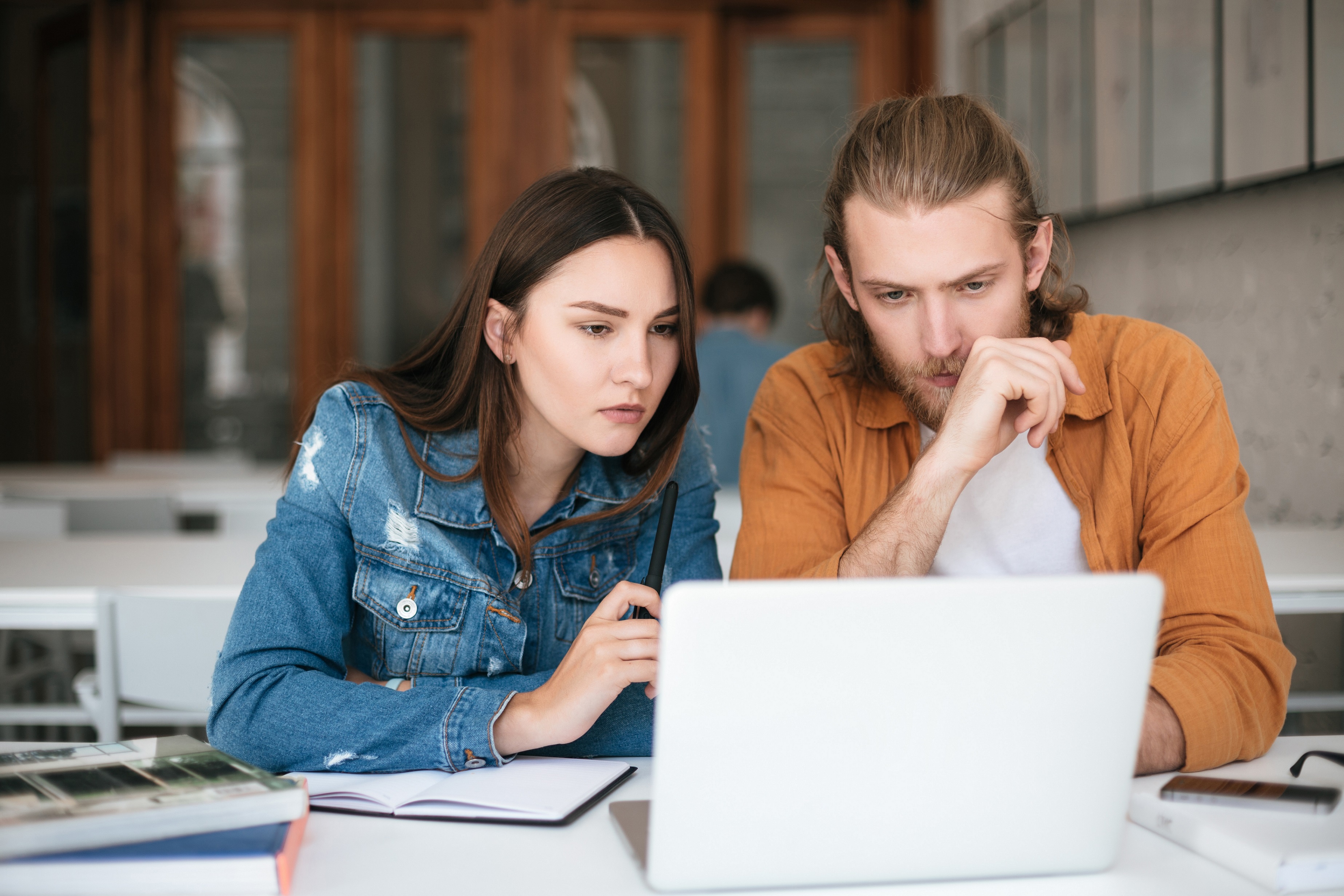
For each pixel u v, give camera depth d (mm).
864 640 679
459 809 850
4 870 674
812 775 694
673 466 1166
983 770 708
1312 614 2285
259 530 2602
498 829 826
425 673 1104
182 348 4988
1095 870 742
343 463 1102
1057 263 1260
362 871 748
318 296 4961
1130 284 3141
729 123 4938
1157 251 3002
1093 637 700
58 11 4855
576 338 1031
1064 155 3404
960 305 1122
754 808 695
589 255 1021
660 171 4938
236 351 4996
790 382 1388
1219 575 1100
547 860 767
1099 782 724
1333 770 939
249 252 4977
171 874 688
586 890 717
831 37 4906
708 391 3359
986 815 715
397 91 4941
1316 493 2400
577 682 920
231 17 4895
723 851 699
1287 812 800
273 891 699
